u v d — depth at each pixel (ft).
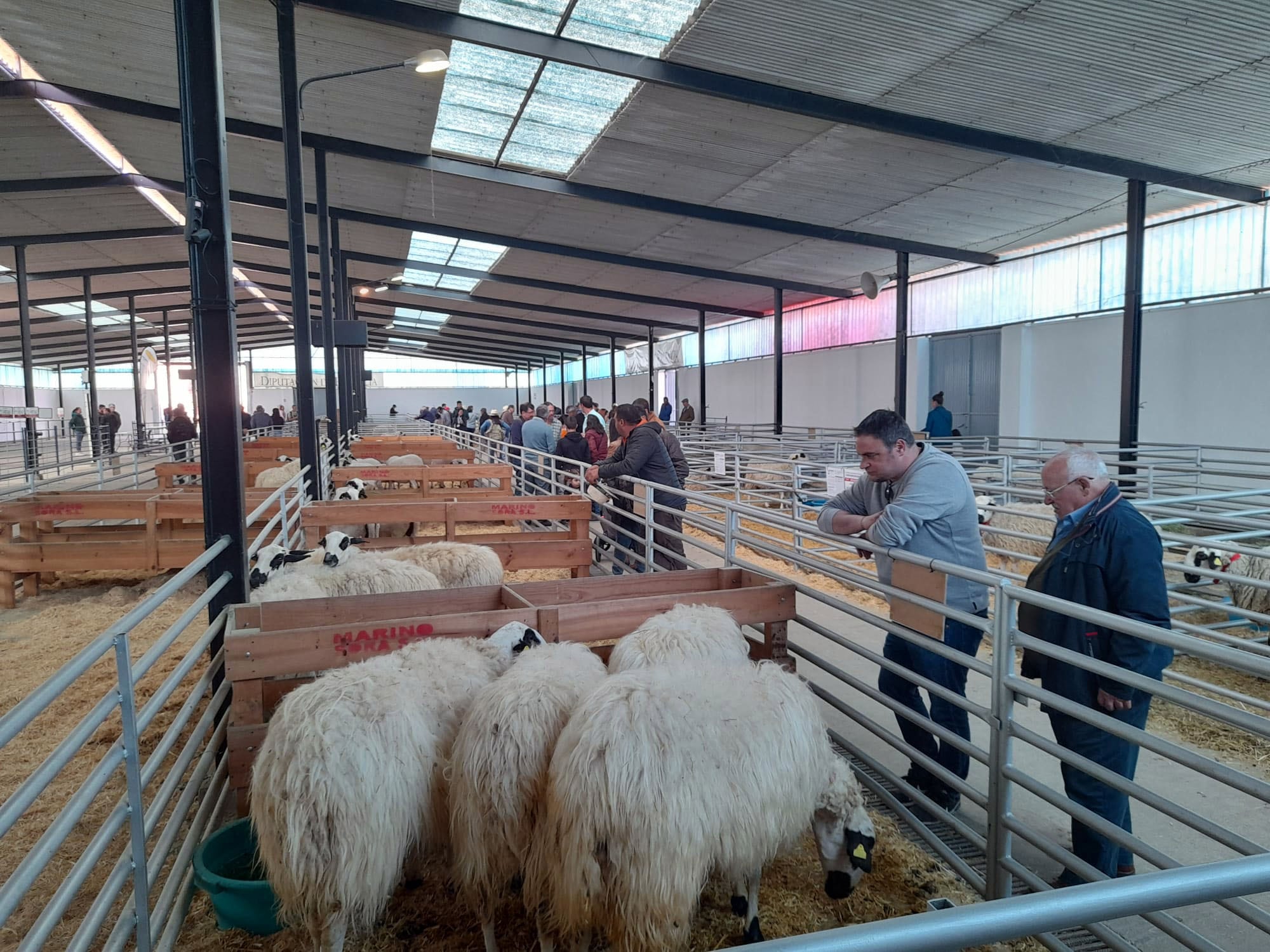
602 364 149.59
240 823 10.30
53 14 31.40
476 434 67.15
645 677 8.45
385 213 57.67
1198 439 42.86
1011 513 20.74
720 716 8.13
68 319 95.45
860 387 72.59
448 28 27.71
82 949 6.63
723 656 11.10
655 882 7.45
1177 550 26.96
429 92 35.32
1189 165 34.94
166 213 60.13
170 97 39.34
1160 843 11.11
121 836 11.18
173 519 28.07
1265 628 19.69
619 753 7.49
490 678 10.32
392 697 8.66
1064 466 9.64
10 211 54.54
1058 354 51.60
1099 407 48.88
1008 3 23.13
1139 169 35.12
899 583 11.53
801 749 8.61
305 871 7.78
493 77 33.12
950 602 11.41
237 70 34.83
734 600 13.34
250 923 9.00
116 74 36.88
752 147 36.70
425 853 9.63
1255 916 6.90
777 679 9.16
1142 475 34.60
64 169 48.70
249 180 51.49
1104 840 9.29
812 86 29.66
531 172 44.34
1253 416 40.19
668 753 7.62
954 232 49.06
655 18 26.45
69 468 75.92
